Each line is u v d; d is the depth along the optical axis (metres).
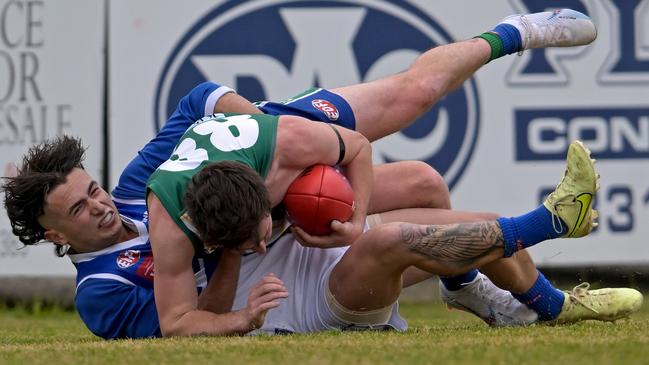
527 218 13.48
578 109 26.30
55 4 26.27
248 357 11.20
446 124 26.22
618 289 14.75
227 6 26.23
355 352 11.45
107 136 26.27
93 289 14.23
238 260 13.76
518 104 26.28
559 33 18.66
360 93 17.00
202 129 13.92
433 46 26.36
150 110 26.28
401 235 13.30
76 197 14.12
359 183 14.55
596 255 26.23
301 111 16.22
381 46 26.31
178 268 13.23
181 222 13.03
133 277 14.28
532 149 26.31
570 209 13.42
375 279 13.62
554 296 14.62
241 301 14.24
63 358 11.64
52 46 26.30
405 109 17.30
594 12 26.27
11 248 26.28
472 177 26.25
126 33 26.23
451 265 13.45
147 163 15.45
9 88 26.30
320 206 13.66
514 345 11.83
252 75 26.27
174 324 13.26
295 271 14.53
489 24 26.41
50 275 26.39
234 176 12.69
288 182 13.80
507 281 14.39
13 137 26.23
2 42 26.30
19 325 22.83
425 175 15.88
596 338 12.47
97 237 14.29
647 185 26.20
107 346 12.62
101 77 26.27
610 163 26.25
